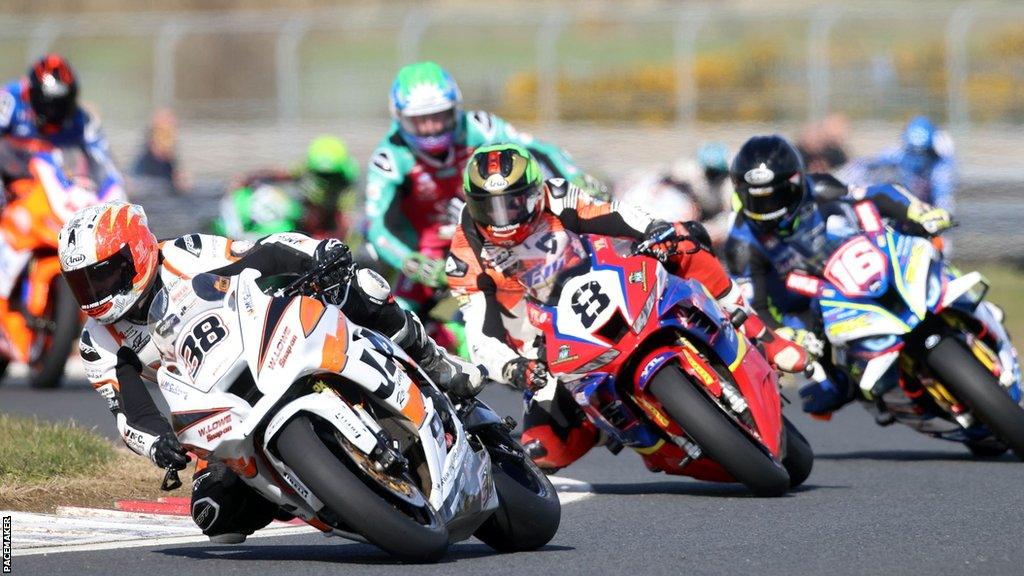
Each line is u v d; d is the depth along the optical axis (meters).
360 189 70.94
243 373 17.22
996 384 26.25
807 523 21.38
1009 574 17.25
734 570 17.75
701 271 24.47
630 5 123.00
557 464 25.45
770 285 28.22
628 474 28.66
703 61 72.12
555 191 23.64
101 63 73.88
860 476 27.00
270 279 20.00
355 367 17.48
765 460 23.06
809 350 26.50
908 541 19.58
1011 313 55.06
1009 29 70.81
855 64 71.31
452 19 72.12
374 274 19.30
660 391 22.67
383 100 72.75
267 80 73.38
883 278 26.27
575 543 20.38
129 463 26.08
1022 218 69.31
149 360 18.92
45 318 41.19
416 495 17.56
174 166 66.31
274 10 112.75
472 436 19.73
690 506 23.64
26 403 38.72
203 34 73.50
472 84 72.25
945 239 64.94
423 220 35.69
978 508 22.41
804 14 71.75
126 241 18.30
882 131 71.00
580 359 22.61
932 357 26.58
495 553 19.81
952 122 70.56
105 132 73.56
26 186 40.84
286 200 44.59
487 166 22.73
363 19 73.06
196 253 19.19
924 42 70.94
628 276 22.59
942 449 31.28
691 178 52.59
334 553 19.77
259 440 17.31
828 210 27.45
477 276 24.17
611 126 71.75
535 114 72.19
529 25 72.31
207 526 19.42
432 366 20.00
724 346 23.50
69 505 23.06
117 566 18.64
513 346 24.45
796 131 71.31
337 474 16.83
